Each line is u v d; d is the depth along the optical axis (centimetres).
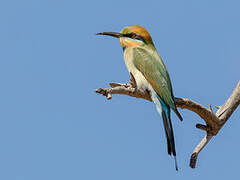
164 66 1183
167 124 1127
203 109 1132
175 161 1094
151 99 1172
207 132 1180
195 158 1166
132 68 1205
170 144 1109
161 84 1145
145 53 1197
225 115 1180
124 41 1241
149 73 1166
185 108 1149
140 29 1227
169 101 1120
